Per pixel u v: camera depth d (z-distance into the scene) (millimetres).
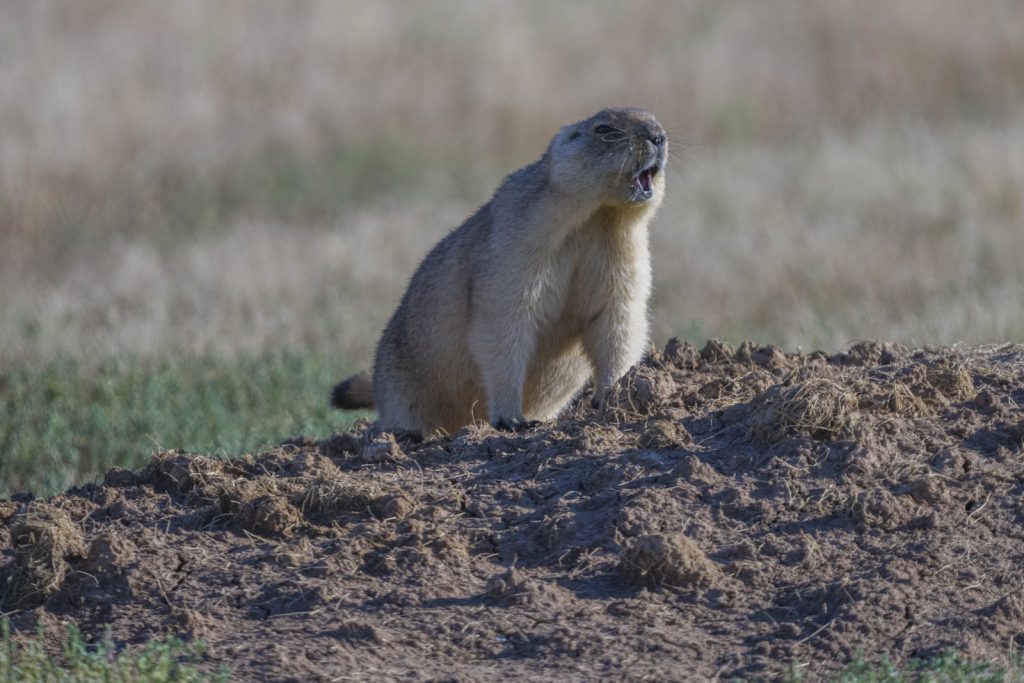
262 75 32969
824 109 33031
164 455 9352
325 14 35719
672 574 7621
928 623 7289
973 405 9273
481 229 10609
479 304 10383
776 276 20625
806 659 7047
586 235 10258
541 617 7410
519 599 7508
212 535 8367
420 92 32969
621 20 37844
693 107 32844
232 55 33406
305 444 10227
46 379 15492
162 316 18875
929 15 36375
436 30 35844
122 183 27406
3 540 8500
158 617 7621
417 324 11258
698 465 8492
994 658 7070
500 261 10211
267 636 7336
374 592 7684
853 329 16969
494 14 37188
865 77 34156
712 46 35750
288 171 29297
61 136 28406
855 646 7125
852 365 10477
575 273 10445
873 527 8016
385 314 19969
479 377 10906
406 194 28906
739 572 7676
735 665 6992
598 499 8344
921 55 34719
